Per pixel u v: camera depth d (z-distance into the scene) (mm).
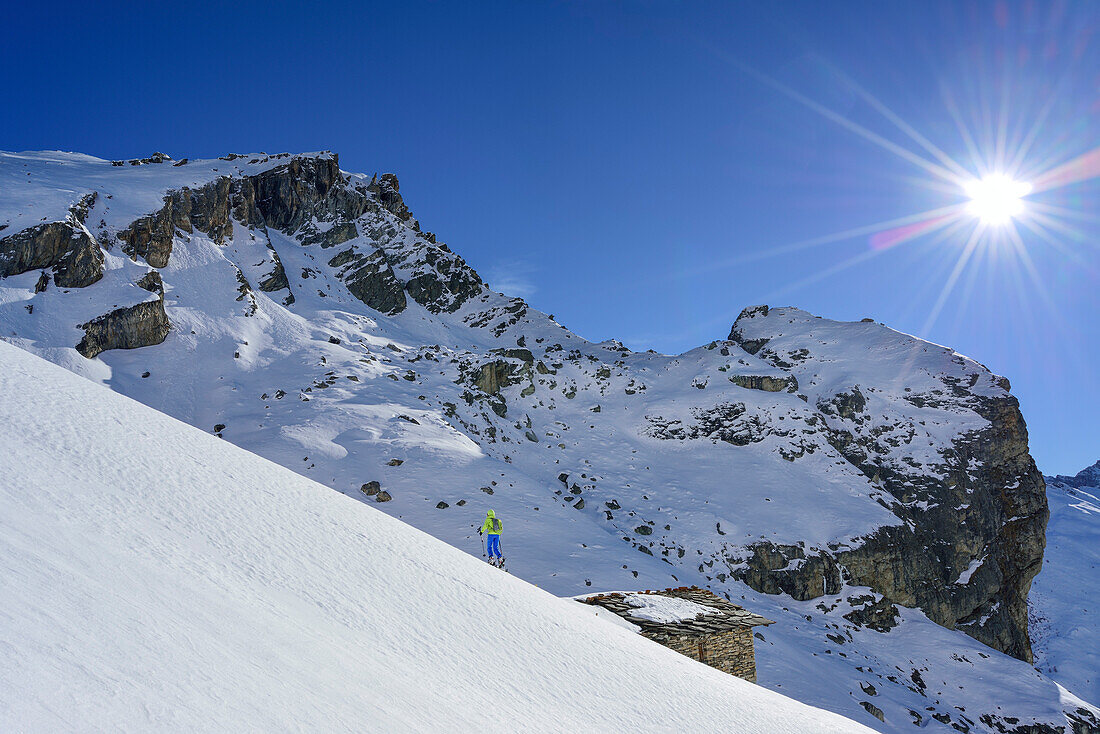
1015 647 63688
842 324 93125
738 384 80062
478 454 52438
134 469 7727
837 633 50656
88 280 60812
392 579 8844
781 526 59750
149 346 60250
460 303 102812
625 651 11609
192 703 3400
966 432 72625
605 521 54562
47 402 8508
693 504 61312
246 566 6777
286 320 71750
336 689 4797
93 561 4777
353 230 102500
